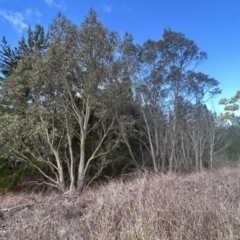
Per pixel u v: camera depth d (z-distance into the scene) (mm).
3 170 13664
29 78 12594
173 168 18516
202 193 4609
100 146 14961
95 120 15102
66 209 4574
